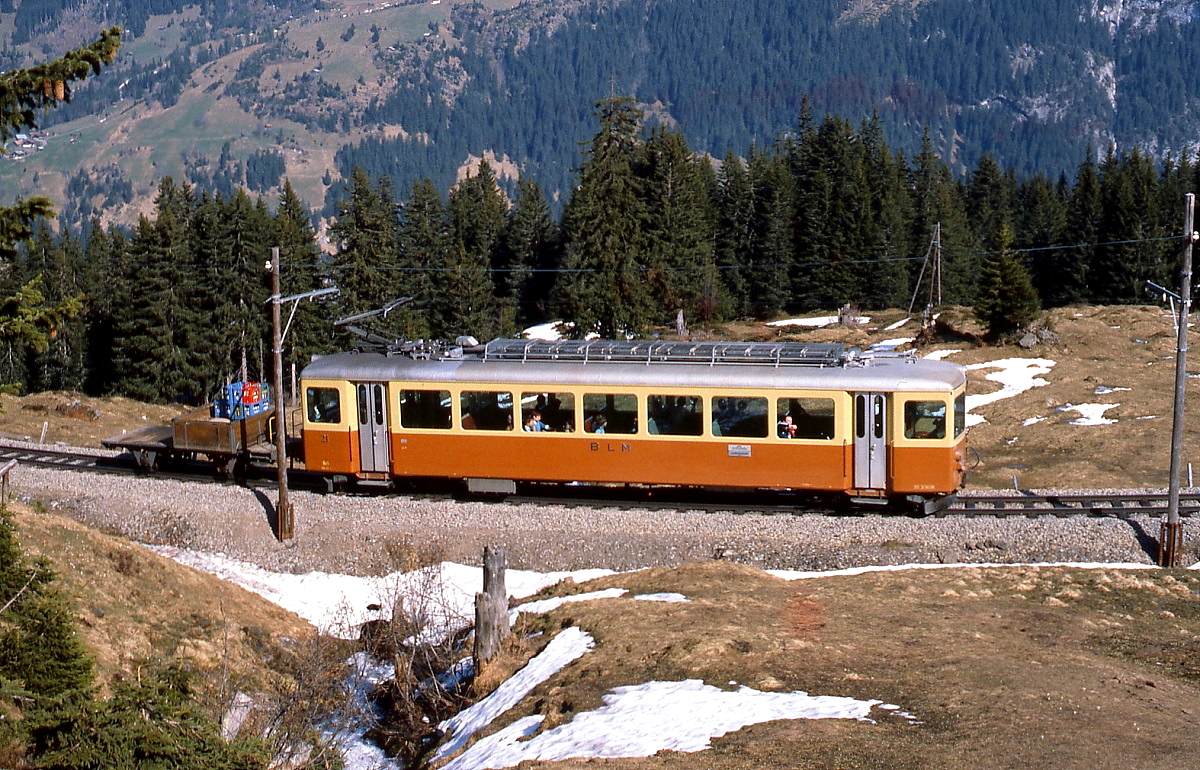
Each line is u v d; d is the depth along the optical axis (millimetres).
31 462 36031
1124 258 92375
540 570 27359
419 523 29250
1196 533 26359
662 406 28750
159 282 67438
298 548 29062
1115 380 53500
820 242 94562
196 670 21266
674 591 23328
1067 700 16406
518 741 15961
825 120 110812
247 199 79312
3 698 15008
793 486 28172
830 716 15633
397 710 19781
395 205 94812
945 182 116188
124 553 26172
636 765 14008
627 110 67688
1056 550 26297
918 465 27438
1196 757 14125
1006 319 63781
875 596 23109
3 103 15461
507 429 29766
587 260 65750
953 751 14305
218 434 33500
